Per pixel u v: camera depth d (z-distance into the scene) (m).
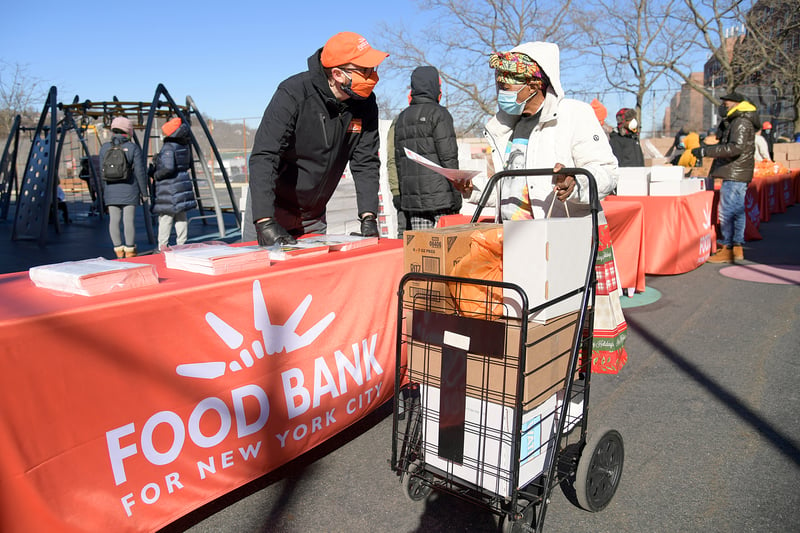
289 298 2.25
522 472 2.05
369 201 3.16
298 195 3.12
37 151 10.63
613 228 5.16
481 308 2.14
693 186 7.01
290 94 2.63
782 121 25.69
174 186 8.18
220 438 2.04
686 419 3.15
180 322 1.87
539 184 2.73
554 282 1.98
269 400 2.21
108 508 1.72
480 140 14.82
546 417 2.14
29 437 1.53
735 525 2.24
